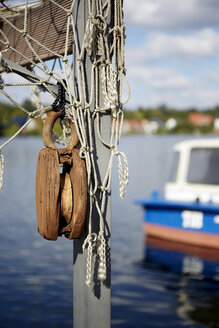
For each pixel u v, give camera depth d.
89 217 2.48
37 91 3.08
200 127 198.12
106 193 2.59
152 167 47.72
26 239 14.82
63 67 2.47
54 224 2.35
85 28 2.49
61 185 2.43
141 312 7.96
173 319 7.63
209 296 8.77
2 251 12.97
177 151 11.98
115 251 12.57
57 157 2.38
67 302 8.53
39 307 8.23
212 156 11.40
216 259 11.11
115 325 7.40
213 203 11.31
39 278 10.12
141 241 13.97
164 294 8.90
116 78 2.54
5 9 2.94
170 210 12.09
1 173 2.37
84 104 2.51
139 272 10.41
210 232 11.39
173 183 11.97
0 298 8.71
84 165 2.44
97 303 2.63
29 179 39.28
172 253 11.82
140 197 26.11
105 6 2.52
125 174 2.43
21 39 2.87
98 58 2.55
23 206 23.73
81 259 2.62
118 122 2.53
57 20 2.61
